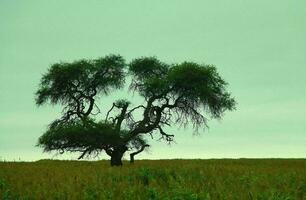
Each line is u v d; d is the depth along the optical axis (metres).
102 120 68.19
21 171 33.41
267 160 71.88
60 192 21.59
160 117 70.25
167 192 21.28
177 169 34.06
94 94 73.06
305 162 60.75
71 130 66.25
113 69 73.31
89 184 25.25
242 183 27.11
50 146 67.56
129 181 26.36
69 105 72.94
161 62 75.75
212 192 21.97
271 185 26.02
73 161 66.19
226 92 71.38
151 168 32.94
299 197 22.03
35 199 20.80
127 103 71.69
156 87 68.94
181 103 70.75
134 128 70.19
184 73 68.12
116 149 67.88
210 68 69.62
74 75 71.44
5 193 21.19
